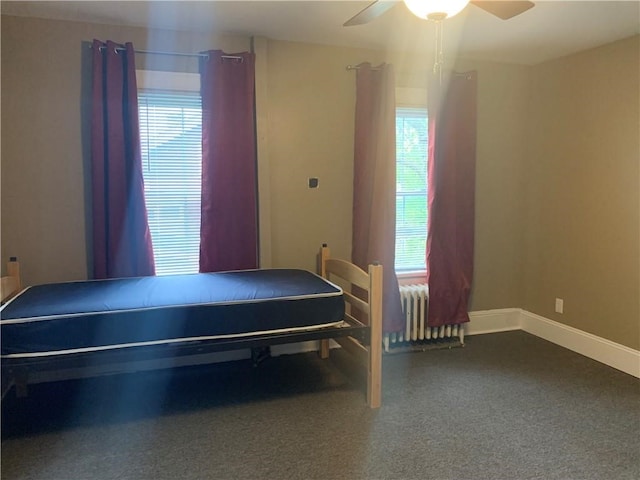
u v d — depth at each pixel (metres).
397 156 3.99
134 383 3.25
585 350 3.76
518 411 2.85
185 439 2.54
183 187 3.50
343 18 3.08
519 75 4.18
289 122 3.63
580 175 3.76
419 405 2.93
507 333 4.31
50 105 3.12
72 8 2.90
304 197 3.74
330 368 3.50
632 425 2.69
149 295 2.68
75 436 2.57
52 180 3.17
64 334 2.38
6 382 3.06
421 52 3.84
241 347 2.66
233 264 3.49
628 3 2.79
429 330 3.96
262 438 2.55
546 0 2.75
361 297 3.69
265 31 3.33
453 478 2.22
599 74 3.57
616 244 3.50
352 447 2.47
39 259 3.20
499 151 4.21
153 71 3.29
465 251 4.04
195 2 2.81
